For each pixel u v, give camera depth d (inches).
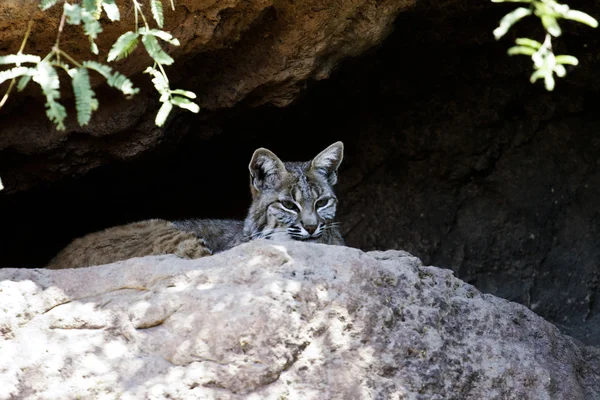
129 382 311.1
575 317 601.3
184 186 600.4
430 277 364.8
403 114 629.0
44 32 399.9
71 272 345.1
